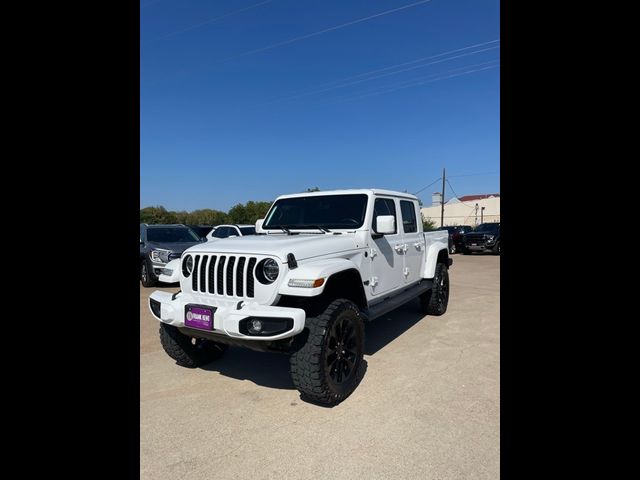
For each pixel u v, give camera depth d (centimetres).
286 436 286
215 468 251
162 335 406
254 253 330
